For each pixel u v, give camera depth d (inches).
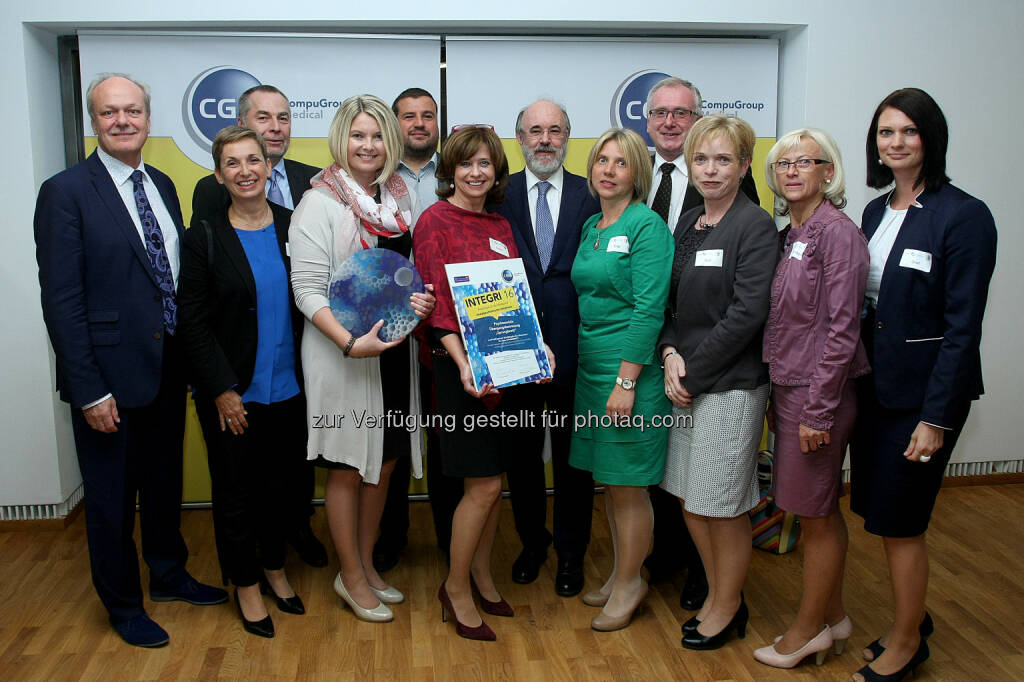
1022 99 145.6
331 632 103.3
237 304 94.0
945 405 79.5
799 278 85.6
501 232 98.3
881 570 121.0
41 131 133.6
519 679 93.0
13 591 115.5
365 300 92.1
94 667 95.3
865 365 86.6
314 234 94.6
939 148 82.1
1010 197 148.3
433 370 96.9
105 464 97.7
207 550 130.5
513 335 95.0
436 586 116.6
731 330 89.4
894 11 140.7
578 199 110.9
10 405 135.3
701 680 92.7
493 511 106.3
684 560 118.3
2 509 138.6
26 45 129.0
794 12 138.9
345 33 138.6
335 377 96.0
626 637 102.4
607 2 135.6
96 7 128.7
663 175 119.2
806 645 94.3
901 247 83.3
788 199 87.9
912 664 91.1
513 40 140.5
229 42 135.9
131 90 93.8
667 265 95.3
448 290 93.6
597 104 143.7
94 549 98.8
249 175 92.7
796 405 87.7
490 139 94.3
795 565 123.8
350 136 95.4
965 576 119.0
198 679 93.0
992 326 151.6
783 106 149.6
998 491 154.9
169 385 103.7
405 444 106.3
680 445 98.8
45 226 91.4
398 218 98.3
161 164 137.7
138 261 96.0
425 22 134.9
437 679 92.9
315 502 153.6
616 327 98.0
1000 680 92.7
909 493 84.3
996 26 143.1
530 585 117.4
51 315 91.4
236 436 96.4
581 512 113.9
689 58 144.3
